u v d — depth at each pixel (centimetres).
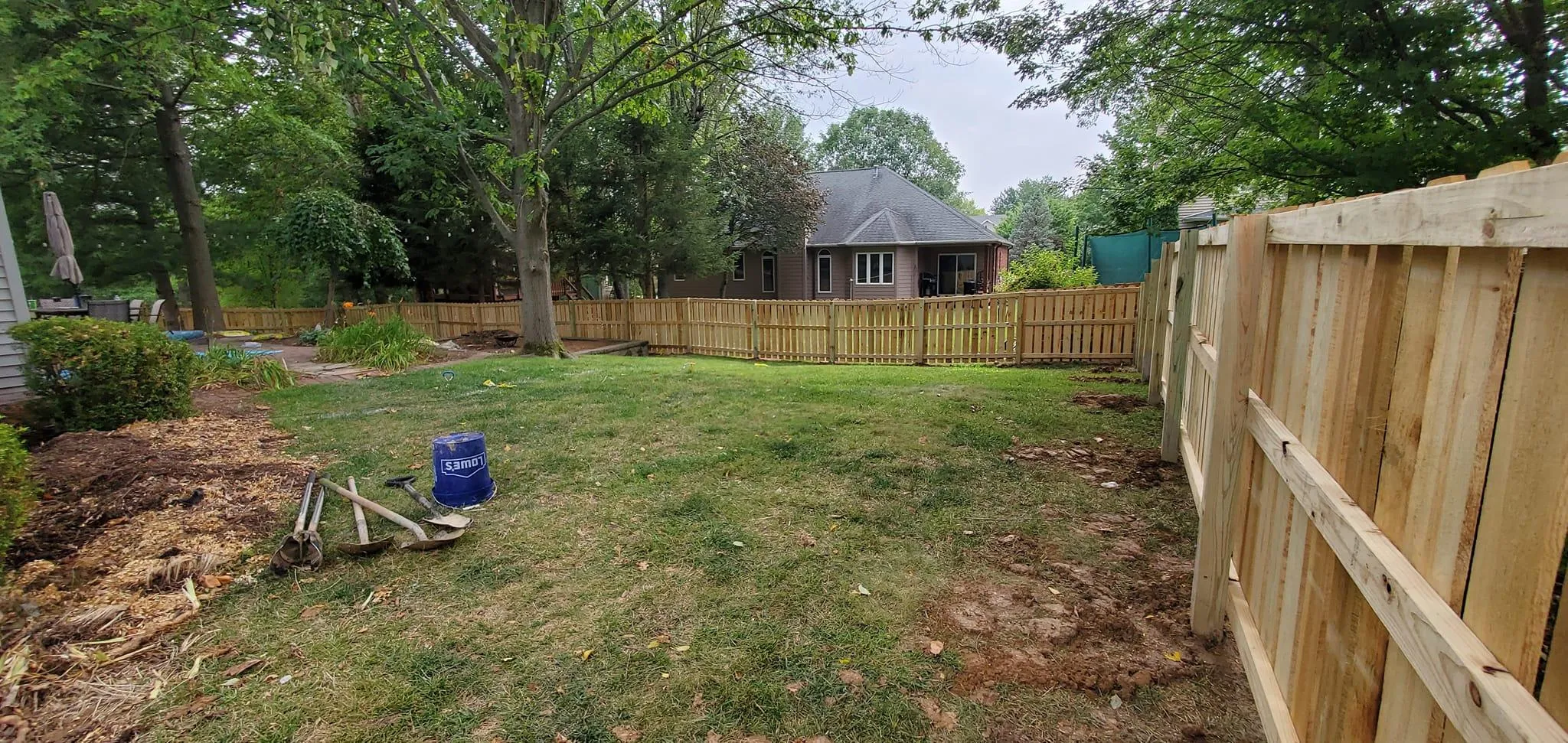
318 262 1338
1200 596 221
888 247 2356
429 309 1564
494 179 1166
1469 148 475
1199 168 727
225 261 2097
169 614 246
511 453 447
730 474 396
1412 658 101
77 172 1514
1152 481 375
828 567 279
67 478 366
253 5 888
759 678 206
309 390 704
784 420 527
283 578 276
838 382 729
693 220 1805
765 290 2561
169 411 544
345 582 272
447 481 351
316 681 208
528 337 1116
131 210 1636
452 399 642
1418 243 105
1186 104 712
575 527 324
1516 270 83
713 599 254
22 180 1417
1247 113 611
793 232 2202
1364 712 125
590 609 249
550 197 1719
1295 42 542
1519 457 82
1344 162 554
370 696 200
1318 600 147
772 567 279
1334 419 141
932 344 1039
